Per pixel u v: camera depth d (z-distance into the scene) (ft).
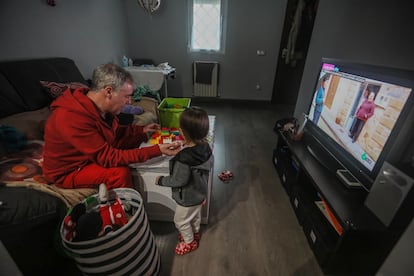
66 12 7.79
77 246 2.52
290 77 13.43
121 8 11.86
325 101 5.04
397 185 2.82
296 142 5.60
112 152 3.57
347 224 3.07
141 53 13.34
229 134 9.53
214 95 13.96
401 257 1.89
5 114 4.61
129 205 3.48
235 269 3.86
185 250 4.07
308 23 11.71
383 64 4.07
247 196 5.72
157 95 9.64
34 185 3.34
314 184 4.04
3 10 5.46
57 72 6.40
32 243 3.04
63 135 3.30
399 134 3.14
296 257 4.11
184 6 12.03
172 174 3.54
